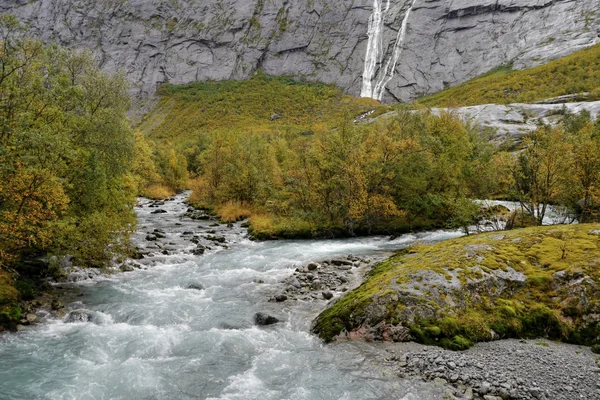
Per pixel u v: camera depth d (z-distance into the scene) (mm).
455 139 41625
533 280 15227
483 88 155125
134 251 26562
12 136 17781
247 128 170375
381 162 35938
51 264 20797
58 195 18250
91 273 22781
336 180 36062
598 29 185250
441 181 38500
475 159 41406
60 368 12445
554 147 27094
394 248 29938
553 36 199625
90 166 23562
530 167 28188
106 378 11867
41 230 19438
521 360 11883
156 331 15227
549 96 114125
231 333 15000
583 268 15219
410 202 37219
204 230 39344
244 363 12758
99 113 25594
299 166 38250
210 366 12586
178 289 20641
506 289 15047
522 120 83188
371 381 11312
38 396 10906
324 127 38906
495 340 13203
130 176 34938
